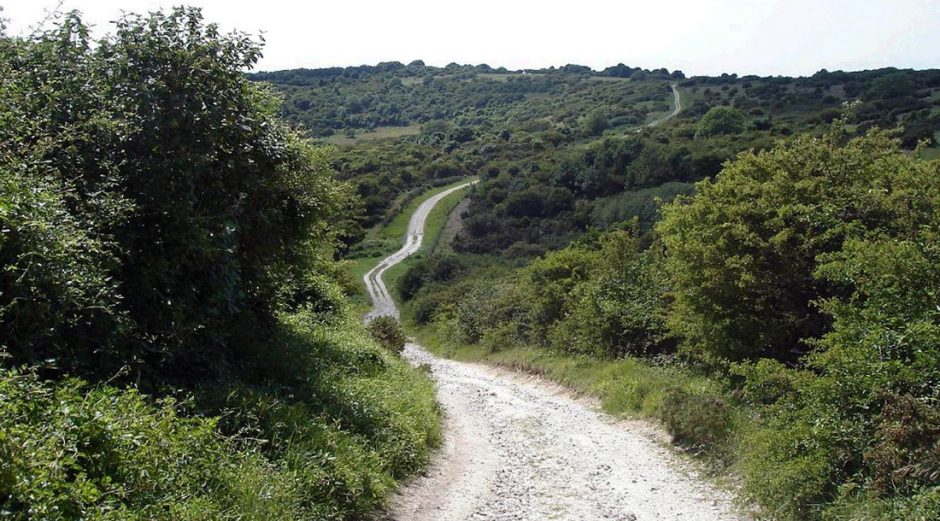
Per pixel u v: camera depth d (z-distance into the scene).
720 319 13.26
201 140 8.16
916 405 6.55
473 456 11.27
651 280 20.45
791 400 8.55
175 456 5.20
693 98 106.06
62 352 5.88
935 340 6.96
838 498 6.88
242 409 7.12
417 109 141.25
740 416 11.30
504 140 98.75
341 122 125.25
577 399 18.16
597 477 10.12
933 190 10.03
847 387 7.54
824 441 7.49
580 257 27.30
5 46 7.98
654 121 90.88
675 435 12.11
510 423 14.70
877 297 8.09
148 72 7.95
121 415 5.06
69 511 3.91
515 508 8.30
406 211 77.50
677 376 15.64
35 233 5.57
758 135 49.81
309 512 6.12
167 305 7.43
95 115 7.50
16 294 5.43
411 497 8.22
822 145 12.73
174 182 7.75
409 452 9.22
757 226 12.84
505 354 27.70
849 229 10.49
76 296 5.89
